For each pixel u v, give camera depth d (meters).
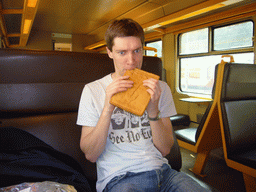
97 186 1.10
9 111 1.22
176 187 1.02
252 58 3.69
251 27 3.69
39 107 1.29
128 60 1.03
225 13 4.02
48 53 1.32
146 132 1.14
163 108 1.25
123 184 0.99
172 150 1.55
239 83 2.12
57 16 7.31
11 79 1.22
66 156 1.09
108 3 5.55
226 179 2.41
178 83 5.58
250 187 1.95
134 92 0.98
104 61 1.48
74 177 0.96
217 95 2.09
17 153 0.89
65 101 1.36
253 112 2.21
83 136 1.09
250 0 3.55
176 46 5.48
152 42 6.60
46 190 0.68
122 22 1.03
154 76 1.02
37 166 0.87
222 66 2.05
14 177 0.77
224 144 2.02
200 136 2.29
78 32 10.51
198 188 0.97
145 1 4.98
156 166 1.09
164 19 4.93
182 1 4.36
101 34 9.70
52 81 1.32
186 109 5.22
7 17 6.25
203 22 4.53
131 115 1.12
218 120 2.28
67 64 1.36
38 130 1.23
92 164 1.35
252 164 1.79
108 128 1.01
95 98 1.12
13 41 10.93
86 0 5.45
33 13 5.26
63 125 1.31
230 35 4.08
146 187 1.01
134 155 1.07
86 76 1.42
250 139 2.11
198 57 4.90
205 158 2.47
